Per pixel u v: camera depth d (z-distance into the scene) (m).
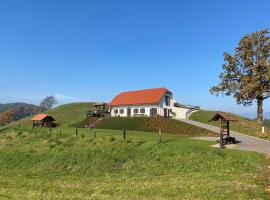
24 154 50.03
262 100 72.44
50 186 27.89
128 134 59.16
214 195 21.88
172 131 73.06
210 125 77.19
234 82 73.81
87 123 95.56
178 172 33.47
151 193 23.50
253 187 23.25
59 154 46.78
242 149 40.44
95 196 23.02
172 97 97.56
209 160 34.84
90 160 42.62
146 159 39.22
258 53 70.88
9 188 27.27
